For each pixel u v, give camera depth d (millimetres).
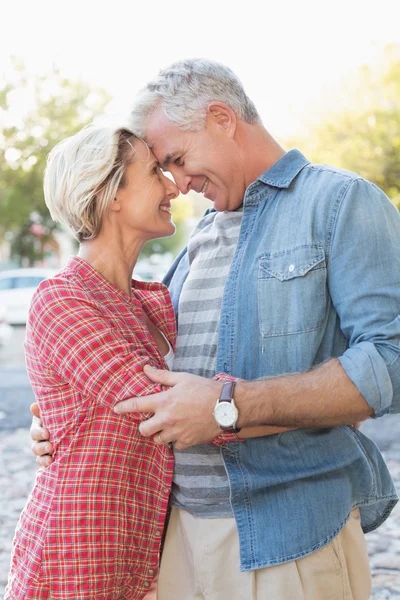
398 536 4949
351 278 2156
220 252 2516
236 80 2482
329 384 2057
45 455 2199
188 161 2438
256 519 2213
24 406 9961
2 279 18281
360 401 2045
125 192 2303
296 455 2240
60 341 2119
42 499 2164
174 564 2414
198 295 2514
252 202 2422
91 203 2262
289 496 2217
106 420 2139
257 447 2242
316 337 2203
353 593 2334
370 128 15203
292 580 2180
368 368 2033
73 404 2152
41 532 2117
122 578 2156
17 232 31469
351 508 2293
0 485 6188
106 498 2129
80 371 2098
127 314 2279
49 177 2312
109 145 2250
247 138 2469
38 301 2186
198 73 2418
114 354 2107
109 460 2139
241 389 2061
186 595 2389
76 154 2256
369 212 2184
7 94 24094
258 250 2324
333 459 2256
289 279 2230
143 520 2205
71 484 2117
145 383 2086
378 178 15234
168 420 2055
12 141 24516
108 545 2115
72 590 2088
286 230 2287
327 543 2203
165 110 2406
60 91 24406
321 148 15570
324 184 2266
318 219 2234
